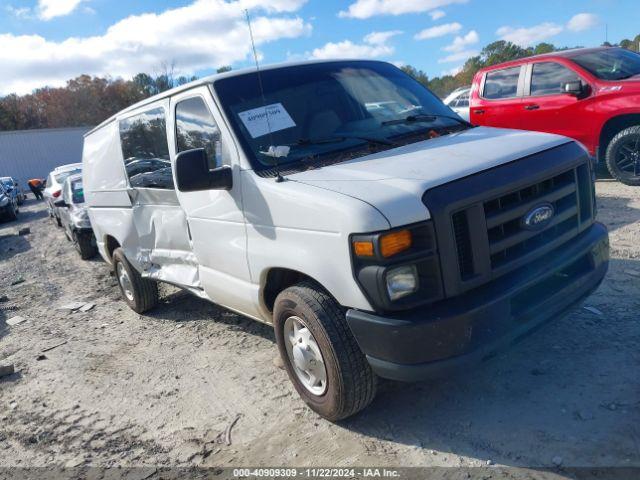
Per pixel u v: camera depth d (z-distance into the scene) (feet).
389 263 9.14
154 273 17.78
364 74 14.67
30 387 16.10
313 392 11.61
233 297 13.38
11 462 12.37
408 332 9.25
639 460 9.10
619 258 17.75
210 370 15.19
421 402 11.79
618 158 26.99
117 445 12.36
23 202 99.40
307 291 10.93
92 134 21.75
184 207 14.55
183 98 14.05
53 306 24.70
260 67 13.85
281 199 10.83
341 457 10.50
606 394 10.91
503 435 10.29
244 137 12.25
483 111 31.45
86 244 33.40
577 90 26.53
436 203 9.26
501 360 12.74
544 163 10.52
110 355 17.53
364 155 11.87
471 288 9.60
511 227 10.06
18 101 263.29
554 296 10.53
